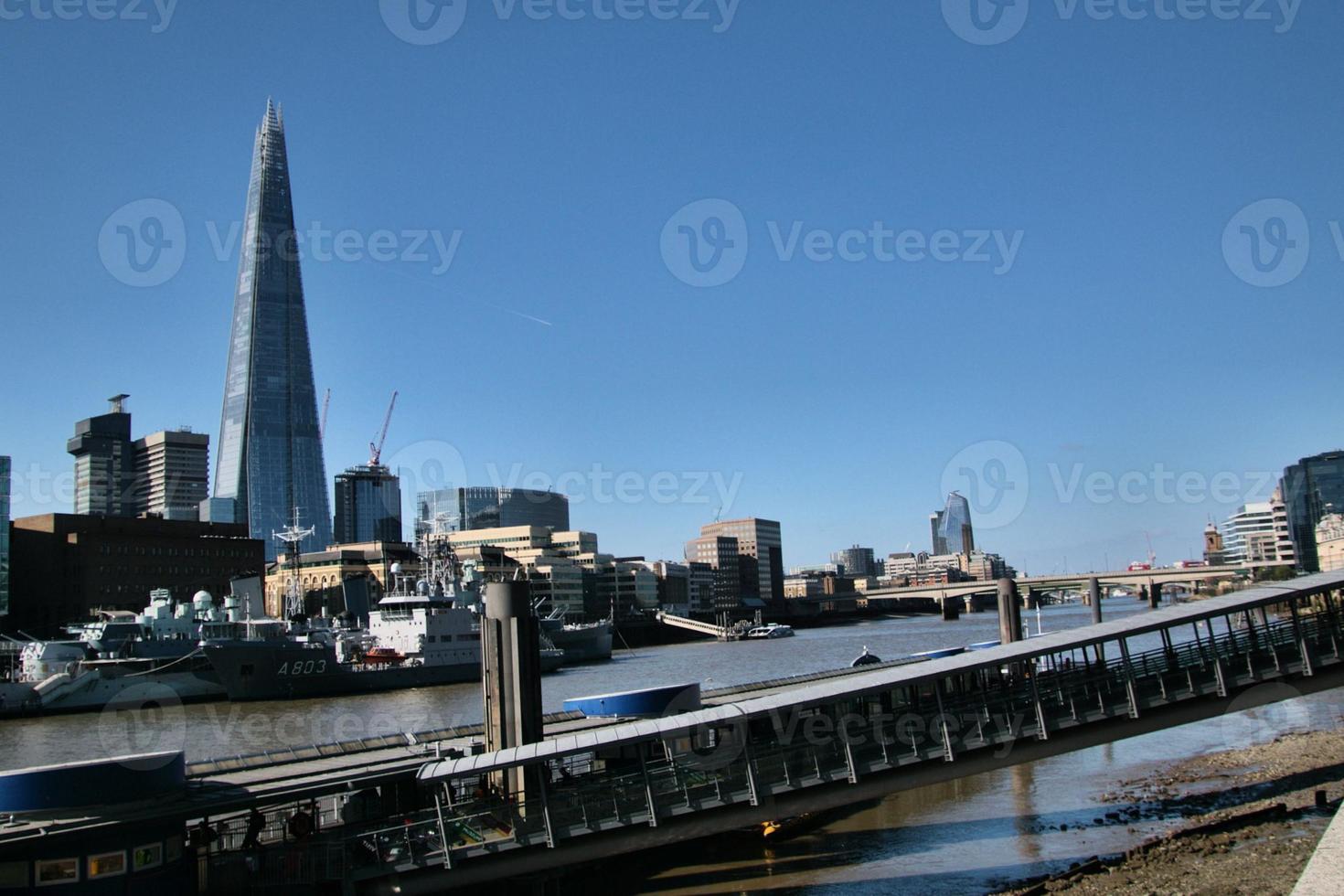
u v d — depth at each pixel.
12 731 133.12
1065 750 57.53
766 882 53.06
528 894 49.47
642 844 49.31
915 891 51.31
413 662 185.00
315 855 45.44
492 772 47.34
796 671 183.62
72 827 39.28
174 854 42.28
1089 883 50.41
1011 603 106.56
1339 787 66.12
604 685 166.38
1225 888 48.00
